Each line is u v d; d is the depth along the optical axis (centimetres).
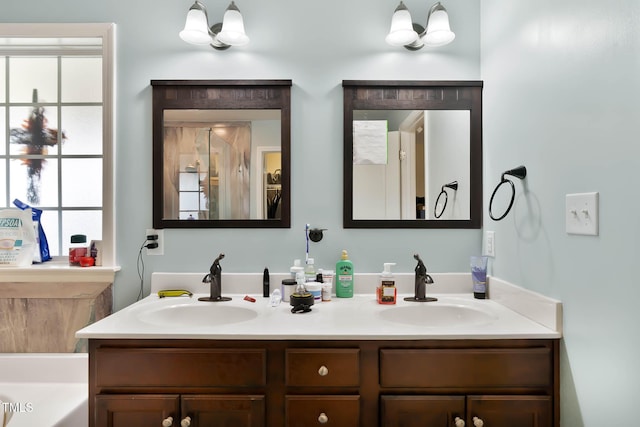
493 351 111
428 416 111
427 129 170
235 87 168
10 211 162
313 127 170
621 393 87
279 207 169
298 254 169
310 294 140
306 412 111
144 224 168
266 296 162
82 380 158
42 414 133
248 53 170
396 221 169
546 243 119
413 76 171
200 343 112
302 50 170
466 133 170
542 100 121
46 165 173
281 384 112
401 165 170
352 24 171
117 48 168
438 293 168
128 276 167
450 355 111
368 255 170
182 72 169
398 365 111
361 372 112
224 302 152
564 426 109
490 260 161
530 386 111
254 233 169
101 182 175
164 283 166
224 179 168
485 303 150
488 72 163
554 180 114
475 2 172
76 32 165
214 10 169
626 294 86
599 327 95
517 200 138
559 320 111
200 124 168
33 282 161
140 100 168
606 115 92
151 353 111
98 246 168
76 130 174
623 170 86
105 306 164
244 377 111
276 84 167
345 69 170
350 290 162
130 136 168
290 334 111
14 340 161
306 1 171
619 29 88
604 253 93
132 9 168
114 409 110
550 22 116
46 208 173
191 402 111
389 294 150
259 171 168
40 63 173
